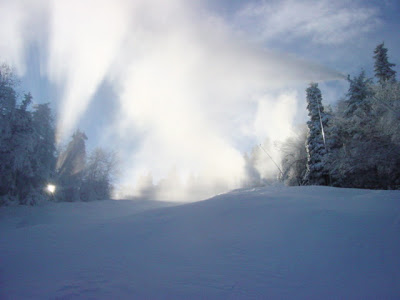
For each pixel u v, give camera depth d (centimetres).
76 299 452
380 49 3006
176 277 523
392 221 721
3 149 2242
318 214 846
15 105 2384
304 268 521
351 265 516
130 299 444
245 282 481
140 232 895
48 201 2955
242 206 1092
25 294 484
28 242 877
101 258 671
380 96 2200
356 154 2258
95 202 3384
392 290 418
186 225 922
